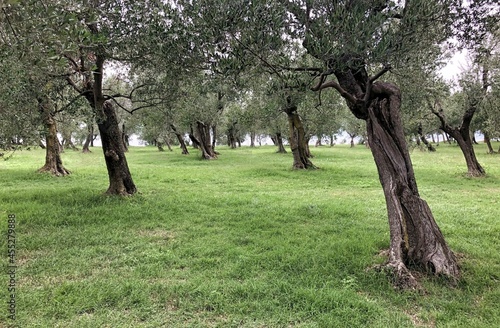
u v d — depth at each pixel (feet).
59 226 22.84
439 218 26.58
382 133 16.89
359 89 17.98
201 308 12.39
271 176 55.83
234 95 24.71
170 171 61.16
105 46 23.85
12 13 10.97
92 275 15.15
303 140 67.31
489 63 41.06
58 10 11.96
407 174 16.58
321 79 16.06
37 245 18.85
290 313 11.98
